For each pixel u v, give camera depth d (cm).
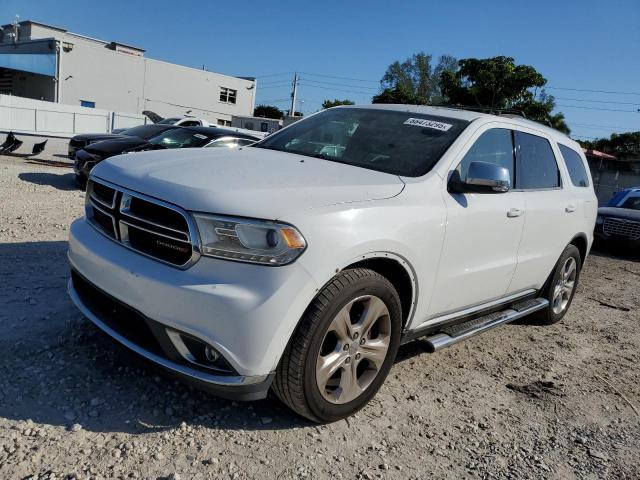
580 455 314
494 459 299
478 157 388
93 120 3331
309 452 281
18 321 378
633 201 1195
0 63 4078
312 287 264
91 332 371
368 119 421
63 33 5612
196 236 260
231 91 5459
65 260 532
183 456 264
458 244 352
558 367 446
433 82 6366
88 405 293
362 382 315
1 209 742
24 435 262
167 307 262
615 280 850
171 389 317
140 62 4694
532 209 433
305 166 334
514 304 478
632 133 4678
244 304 252
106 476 243
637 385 427
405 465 283
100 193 317
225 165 315
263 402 320
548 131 504
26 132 2952
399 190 321
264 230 257
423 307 343
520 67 2988
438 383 384
